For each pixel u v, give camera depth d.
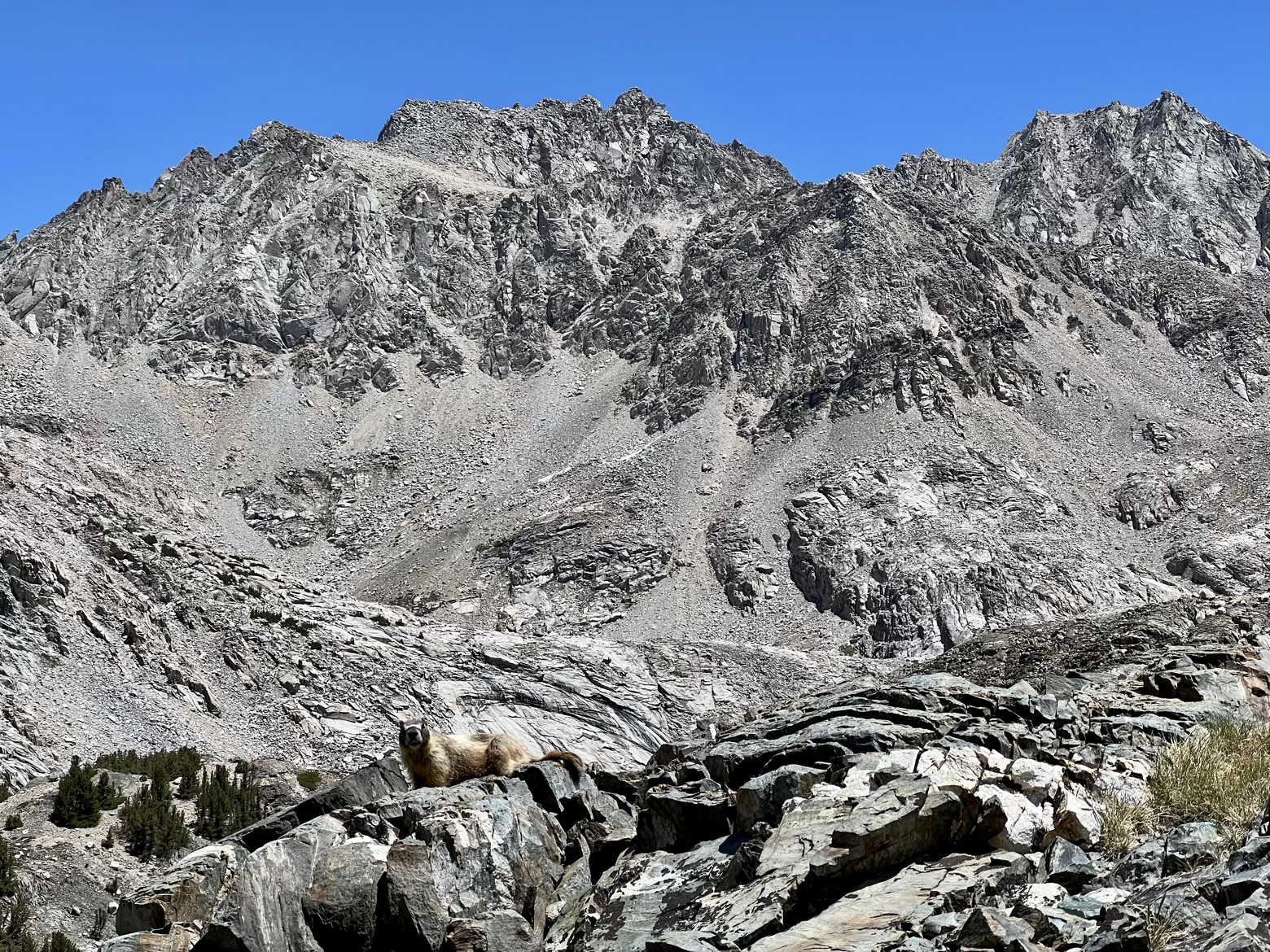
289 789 54.25
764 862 11.09
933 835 11.17
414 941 11.60
